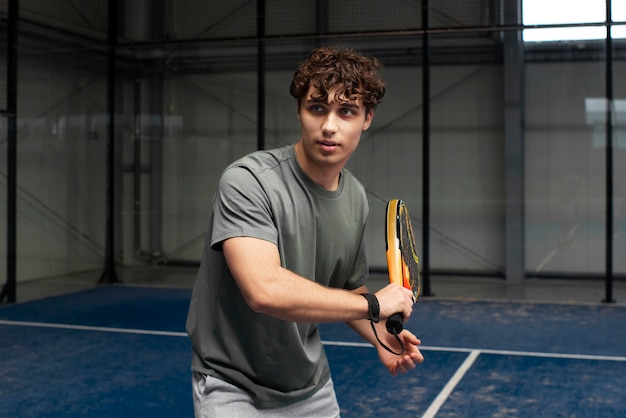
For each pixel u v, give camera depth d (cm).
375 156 966
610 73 870
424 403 441
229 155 991
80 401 445
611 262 853
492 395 459
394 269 174
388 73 941
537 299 883
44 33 908
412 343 196
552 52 898
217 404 179
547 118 908
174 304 848
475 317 760
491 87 922
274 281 154
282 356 183
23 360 555
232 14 955
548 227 916
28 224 906
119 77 1016
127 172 1017
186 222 1016
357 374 512
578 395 459
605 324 715
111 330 683
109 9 1004
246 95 977
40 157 921
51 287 938
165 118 1012
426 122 908
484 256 935
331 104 161
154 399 450
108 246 1020
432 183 948
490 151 929
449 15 894
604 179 895
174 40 983
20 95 887
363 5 909
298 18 930
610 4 862
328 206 181
